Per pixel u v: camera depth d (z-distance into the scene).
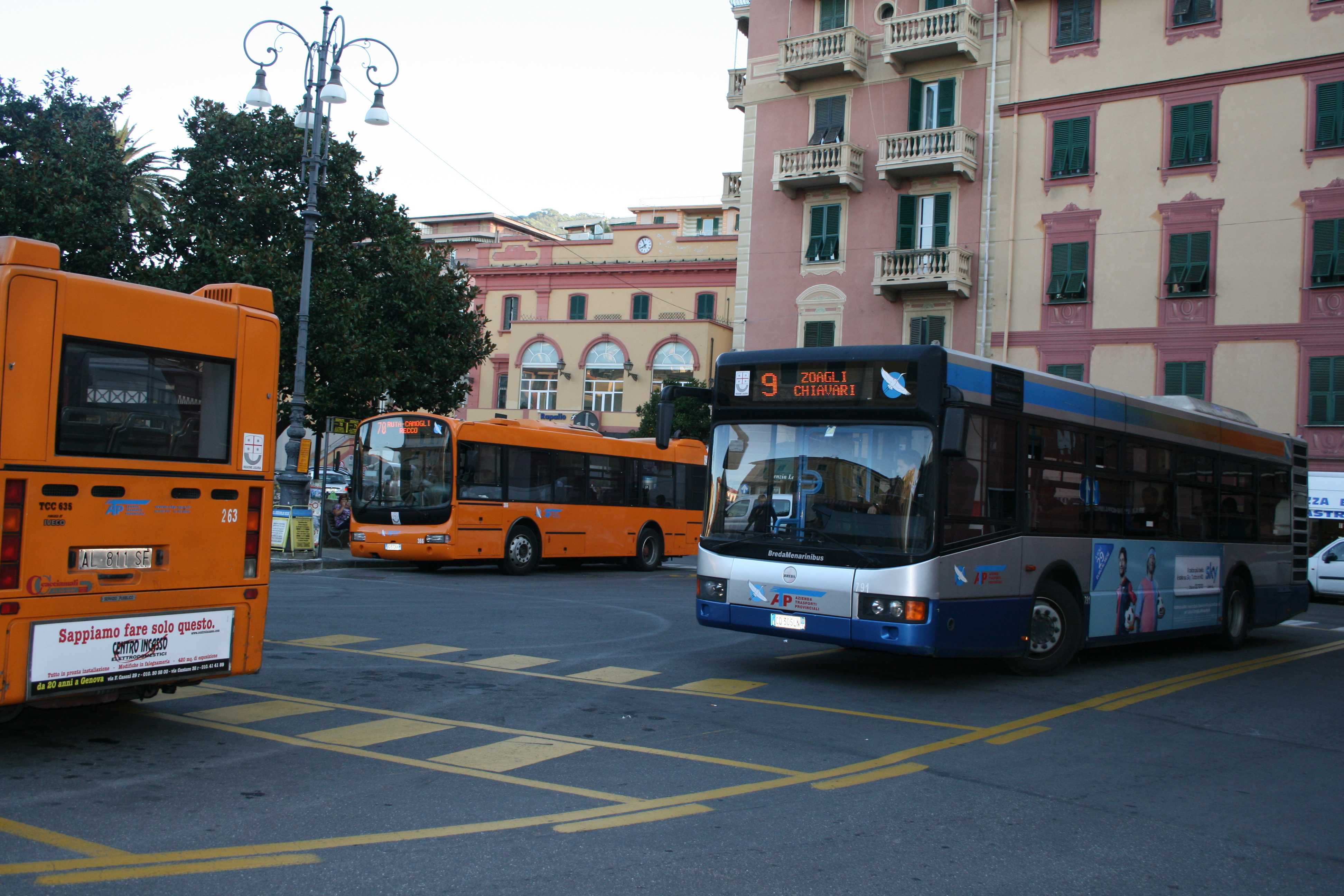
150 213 28.28
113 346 6.73
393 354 29.88
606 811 5.96
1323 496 27.38
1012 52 31.94
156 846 5.14
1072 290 30.55
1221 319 28.84
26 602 6.28
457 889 4.68
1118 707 10.00
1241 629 15.17
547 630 13.62
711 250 55.19
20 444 6.25
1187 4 29.61
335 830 5.46
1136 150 30.14
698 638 13.51
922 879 5.09
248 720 8.00
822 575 10.08
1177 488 13.63
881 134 33.69
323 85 21.95
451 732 7.80
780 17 35.72
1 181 25.81
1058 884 5.10
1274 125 28.47
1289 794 7.07
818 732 8.30
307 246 22.38
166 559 7.02
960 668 11.88
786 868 5.15
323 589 17.39
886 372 10.05
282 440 32.34
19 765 6.58
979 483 10.26
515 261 59.00
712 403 11.21
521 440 22.62
